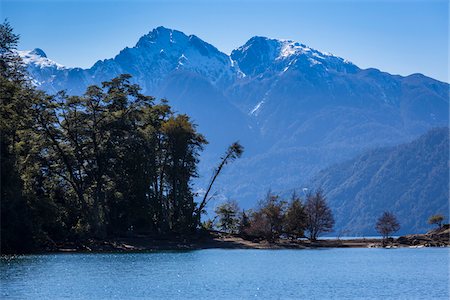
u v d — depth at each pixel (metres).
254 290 73.69
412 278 86.75
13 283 76.50
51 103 130.00
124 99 141.12
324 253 141.62
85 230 130.88
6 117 119.25
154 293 70.94
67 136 133.75
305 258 123.31
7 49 142.38
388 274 92.06
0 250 112.81
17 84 133.50
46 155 132.50
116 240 137.62
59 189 135.12
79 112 134.75
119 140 138.88
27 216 113.31
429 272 95.31
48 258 109.12
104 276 84.75
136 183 141.25
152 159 144.75
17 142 125.81
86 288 73.62
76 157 133.50
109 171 136.25
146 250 135.38
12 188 111.00
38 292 70.25
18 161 117.06
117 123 136.50
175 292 71.69
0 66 138.88
